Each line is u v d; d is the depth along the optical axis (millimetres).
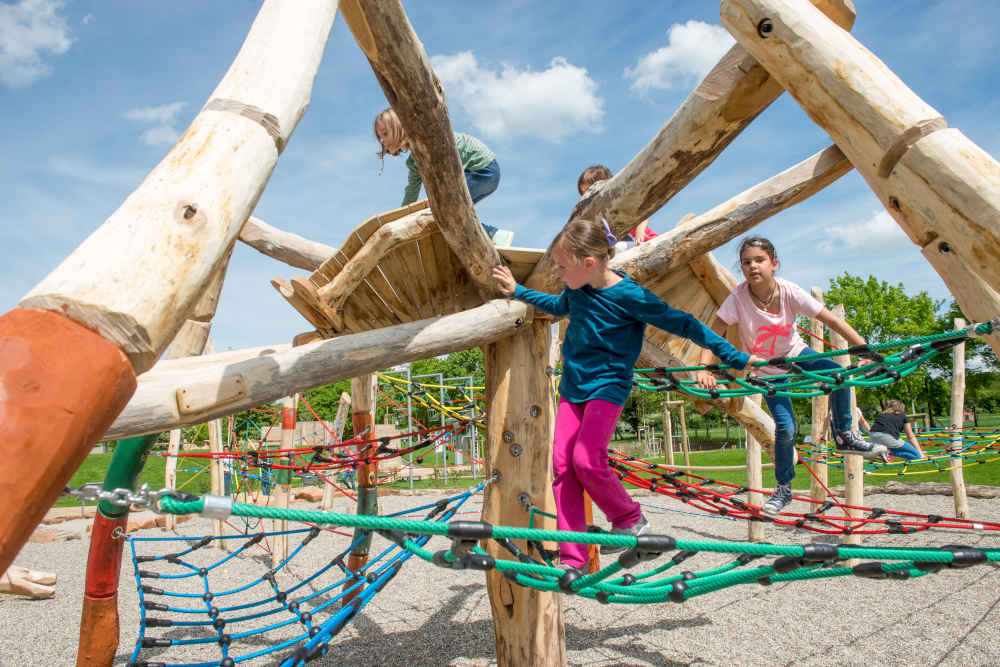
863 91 2293
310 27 1866
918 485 14195
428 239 3654
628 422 38125
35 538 12516
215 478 11281
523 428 4035
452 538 1852
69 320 1135
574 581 2346
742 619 6152
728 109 2855
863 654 5082
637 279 3830
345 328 3824
